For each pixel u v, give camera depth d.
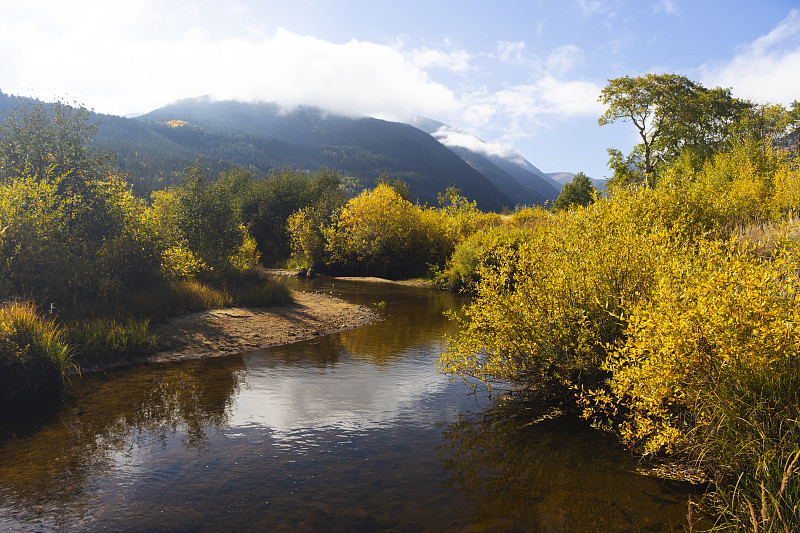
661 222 7.29
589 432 5.34
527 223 25.25
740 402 3.64
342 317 13.35
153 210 16.44
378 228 30.62
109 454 4.65
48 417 5.64
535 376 6.39
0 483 4.02
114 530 3.34
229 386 7.00
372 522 3.51
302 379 7.46
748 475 3.47
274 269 33.00
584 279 5.89
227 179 45.06
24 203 9.84
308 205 41.94
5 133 11.63
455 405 6.32
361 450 4.86
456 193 37.41
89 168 12.36
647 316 4.63
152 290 11.80
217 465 4.45
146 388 6.83
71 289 10.30
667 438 4.02
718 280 3.84
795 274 3.75
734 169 17.50
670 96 32.53
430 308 15.82
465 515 3.61
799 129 27.86
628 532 3.33
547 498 3.87
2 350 6.36
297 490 4.00
